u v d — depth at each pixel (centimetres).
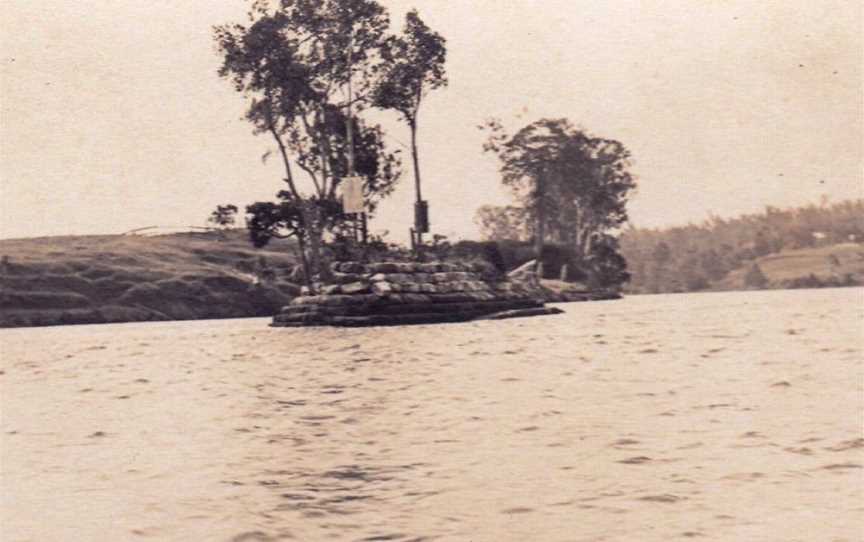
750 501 935
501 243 9081
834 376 1930
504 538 842
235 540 858
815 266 11006
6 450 1402
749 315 4691
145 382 2423
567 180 9288
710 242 12188
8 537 909
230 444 1366
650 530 852
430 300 5266
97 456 1320
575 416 1512
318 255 6438
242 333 4891
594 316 5238
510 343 3353
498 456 1199
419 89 6556
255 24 6378
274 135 6538
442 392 1930
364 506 965
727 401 1625
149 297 8312
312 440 1373
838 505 911
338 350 3328
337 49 6450
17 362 3378
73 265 8544
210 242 9600
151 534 891
